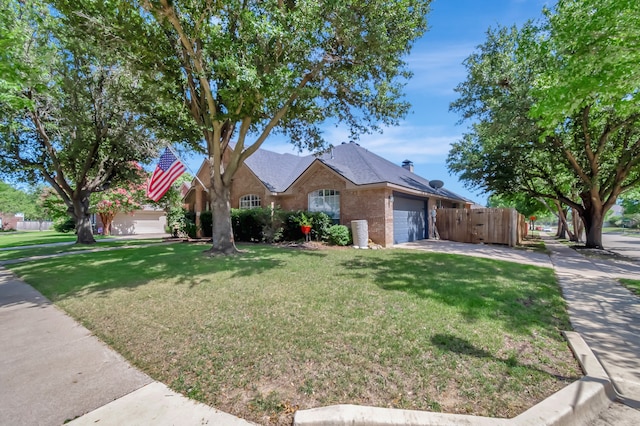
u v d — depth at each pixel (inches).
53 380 118.0
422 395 101.2
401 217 602.5
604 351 137.4
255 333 151.3
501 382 108.7
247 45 304.8
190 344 142.6
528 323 163.6
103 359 134.3
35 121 544.4
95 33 320.2
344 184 567.5
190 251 451.5
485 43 531.5
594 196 556.4
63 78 486.0
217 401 102.0
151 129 524.1
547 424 87.4
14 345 150.2
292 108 398.6
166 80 366.6
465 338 142.8
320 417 89.9
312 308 184.4
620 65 203.0
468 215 636.7
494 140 583.8
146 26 321.4
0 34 250.1
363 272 285.7
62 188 657.6
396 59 363.6
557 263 381.7
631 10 193.5
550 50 380.8
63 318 187.6
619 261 413.1
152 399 104.6
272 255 396.2
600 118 420.8
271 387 108.0
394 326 155.9
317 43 316.5
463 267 314.8
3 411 99.9
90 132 585.3
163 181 410.0
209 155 425.7
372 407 94.0
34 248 588.4
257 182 705.0
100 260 392.5
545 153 594.6
